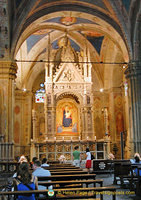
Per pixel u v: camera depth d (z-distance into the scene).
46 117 29.42
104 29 25.58
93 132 29.48
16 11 20.77
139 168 10.87
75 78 30.42
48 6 22.98
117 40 24.86
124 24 22.41
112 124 32.28
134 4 21.47
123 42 23.48
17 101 32.75
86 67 30.55
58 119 31.91
